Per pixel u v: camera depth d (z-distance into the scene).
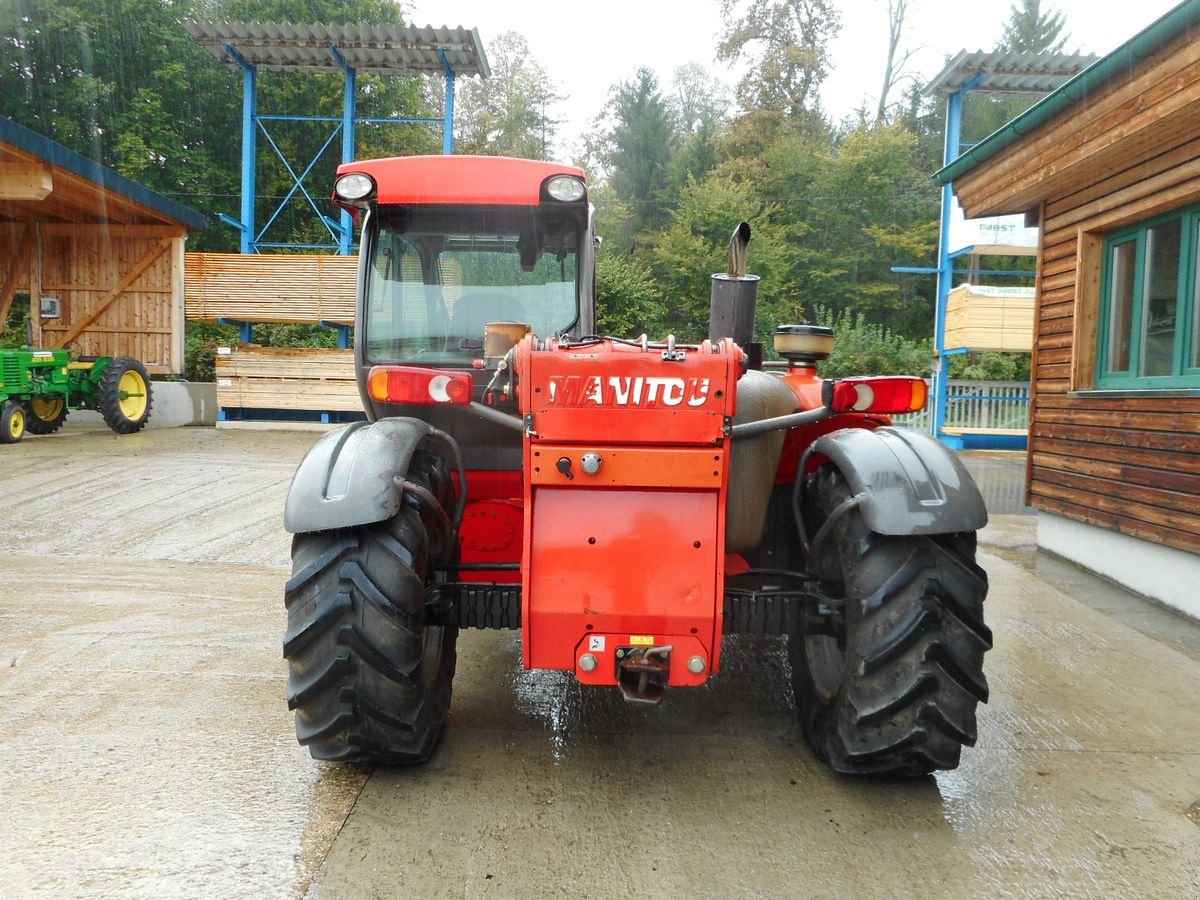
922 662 2.42
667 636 2.45
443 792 2.63
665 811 2.54
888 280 27.92
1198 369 4.84
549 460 2.42
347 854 2.28
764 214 24.70
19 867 2.19
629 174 33.41
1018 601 5.00
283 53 14.82
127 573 5.20
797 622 2.71
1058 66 14.73
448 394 2.48
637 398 2.40
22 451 9.60
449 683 3.01
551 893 2.13
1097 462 5.59
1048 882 2.23
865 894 2.16
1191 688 3.66
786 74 32.41
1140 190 5.13
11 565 5.32
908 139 27.75
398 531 2.50
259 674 3.59
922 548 2.48
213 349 17.94
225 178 22.42
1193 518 4.65
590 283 3.59
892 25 34.12
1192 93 4.08
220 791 2.61
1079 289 5.82
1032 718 3.32
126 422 11.35
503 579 3.15
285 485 7.93
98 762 2.79
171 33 21.31
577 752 2.94
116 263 12.96
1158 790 2.74
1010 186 6.12
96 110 20.52
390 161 3.43
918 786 2.73
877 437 2.66
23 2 19.72
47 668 3.63
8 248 13.00
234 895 2.10
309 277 12.75
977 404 15.42
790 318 23.38
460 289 3.57
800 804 2.60
